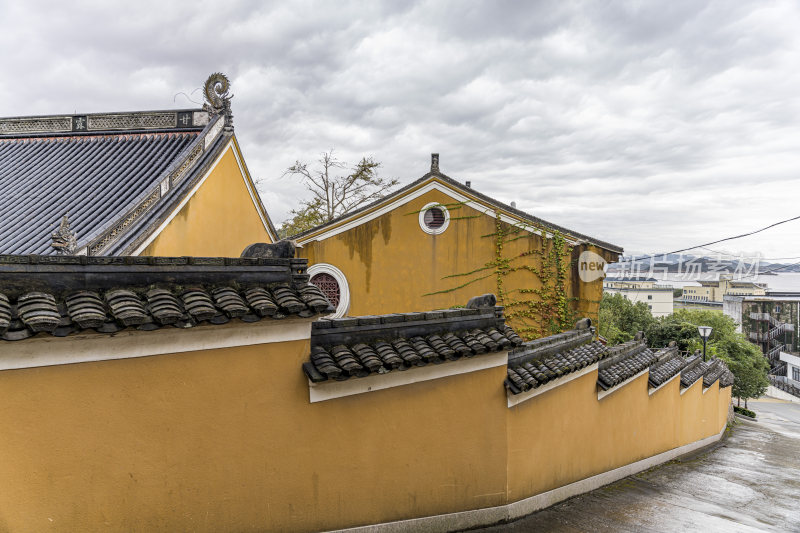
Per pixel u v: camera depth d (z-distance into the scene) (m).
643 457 11.61
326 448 5.22
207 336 4.40
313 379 4.88
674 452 13.64
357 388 5.39
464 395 6.37
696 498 9.36
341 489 5.34
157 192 11.72
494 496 6.72
